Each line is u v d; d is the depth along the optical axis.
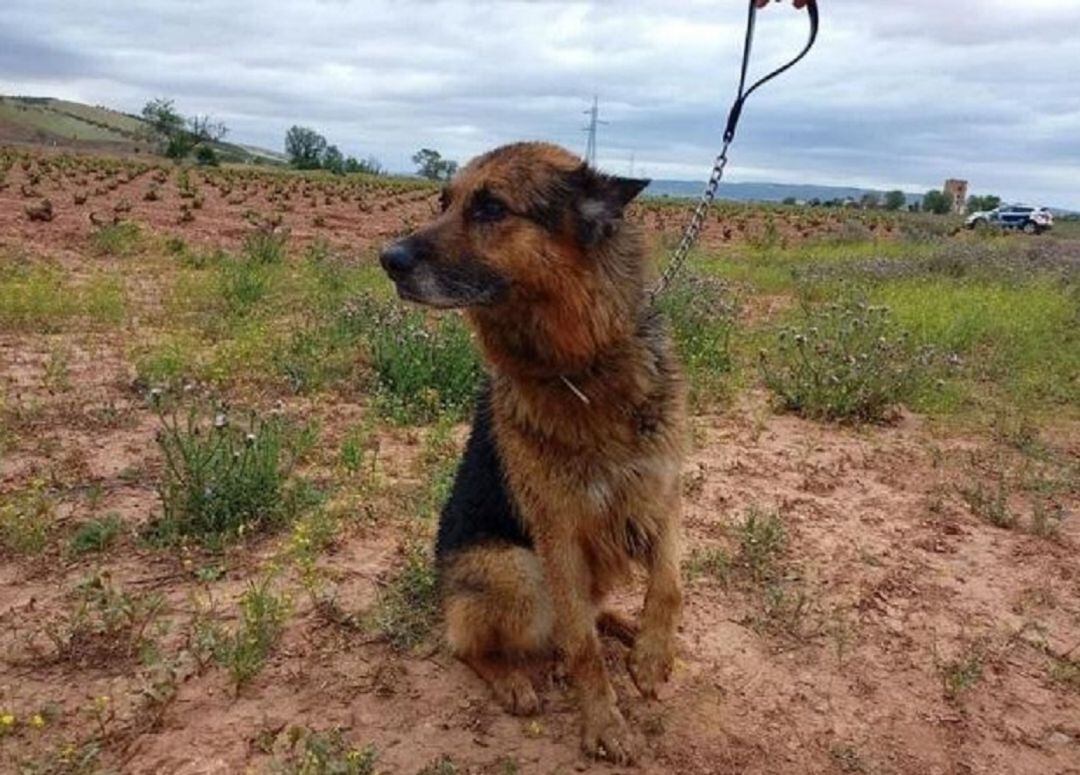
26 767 0.89
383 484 1.66
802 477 1.82
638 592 1.36
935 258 5.54
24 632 1.15
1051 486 1.81
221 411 1.69
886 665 1.18
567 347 0.94
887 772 0.99
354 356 2.50
